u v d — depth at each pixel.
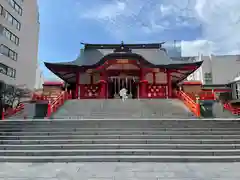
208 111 15.65
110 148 8.80
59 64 24.70
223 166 7.20
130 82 26.34
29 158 7.88
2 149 8.80
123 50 24.62
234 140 9.34
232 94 32.44
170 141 9.27
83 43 29.67
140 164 7.45
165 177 6.02
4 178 5.96
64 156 8.12
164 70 24.91
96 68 24.14
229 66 39.12
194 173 6.39
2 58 30.22
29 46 38.53
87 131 10.44
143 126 11.18
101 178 5.93
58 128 10.80
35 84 43.19
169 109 16.75
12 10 33.06
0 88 27.14
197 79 42.56
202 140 9.31
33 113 16.14
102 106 17.62
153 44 30.08
